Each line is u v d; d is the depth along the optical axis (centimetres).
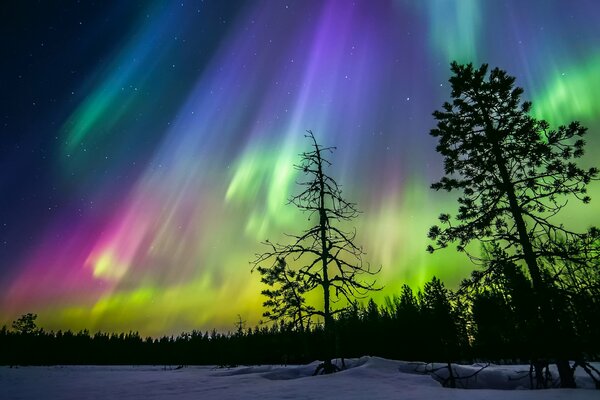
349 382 987
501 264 1052
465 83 1218
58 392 1218
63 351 7644
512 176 1147
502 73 1208
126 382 1529
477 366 1359
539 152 1081
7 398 1088
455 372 1197
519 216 1078
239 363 4519
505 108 1185
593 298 913
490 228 1169
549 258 1026
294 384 1008
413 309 3325
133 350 8206
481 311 1049
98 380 1811
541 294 967
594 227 973
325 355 1380
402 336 3195
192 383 1295
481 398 620
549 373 977
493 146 1152
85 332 9644
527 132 1107
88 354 7750
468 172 1207
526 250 1034
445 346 1180
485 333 1071
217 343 6950
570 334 926
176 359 7325
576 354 914
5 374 2962
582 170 1028
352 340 3412
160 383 1372
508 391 728
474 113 1201
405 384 936
